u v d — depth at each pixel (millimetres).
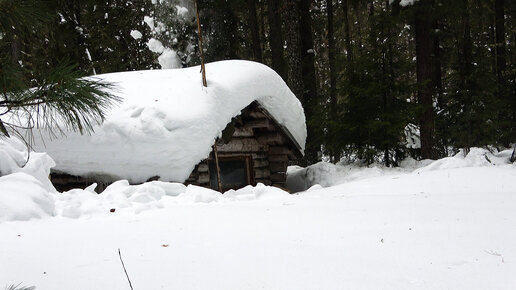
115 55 18422
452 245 2740
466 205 4465
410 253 2586
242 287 2086
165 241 3104
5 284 2266
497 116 13242
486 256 2451
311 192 7418
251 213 4285
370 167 11094
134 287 2150
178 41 15250
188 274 2312
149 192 5930
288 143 11203
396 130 10695
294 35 13867
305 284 2088
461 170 8164
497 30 19047
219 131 8523
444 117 14367
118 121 8250
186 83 8922
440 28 17812
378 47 11227
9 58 2301
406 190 6898
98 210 4836
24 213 4293
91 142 8234
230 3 16703
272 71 10109
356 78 11383
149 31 17109
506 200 4738
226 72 9297
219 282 2170
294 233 3262
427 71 12789
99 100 2496
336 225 3529
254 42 17266
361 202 5008
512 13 20516
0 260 2707
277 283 2117
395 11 12789
